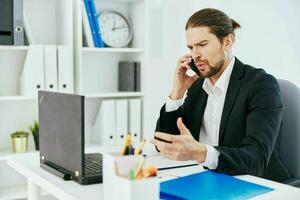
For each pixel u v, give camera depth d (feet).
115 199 3.34
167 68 11.02
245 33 10.69
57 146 4.61
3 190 9.09
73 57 9.21
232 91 5.57
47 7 9.55
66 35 9.11
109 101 9.52
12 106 9.38
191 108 6.13
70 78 9.00
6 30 8.29
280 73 10.93
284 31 10.97
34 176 4.70
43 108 4.90
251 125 5.07
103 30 9.72
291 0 10.91
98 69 10.17
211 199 3.54
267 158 4.83
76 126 4.17
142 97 10.01
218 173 4.39
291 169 5.98
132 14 10.30
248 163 4.49
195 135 6.01
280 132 5.89
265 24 10.88
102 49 9.30
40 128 5.03
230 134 5.48
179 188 3.85
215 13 5.42
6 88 9.27
